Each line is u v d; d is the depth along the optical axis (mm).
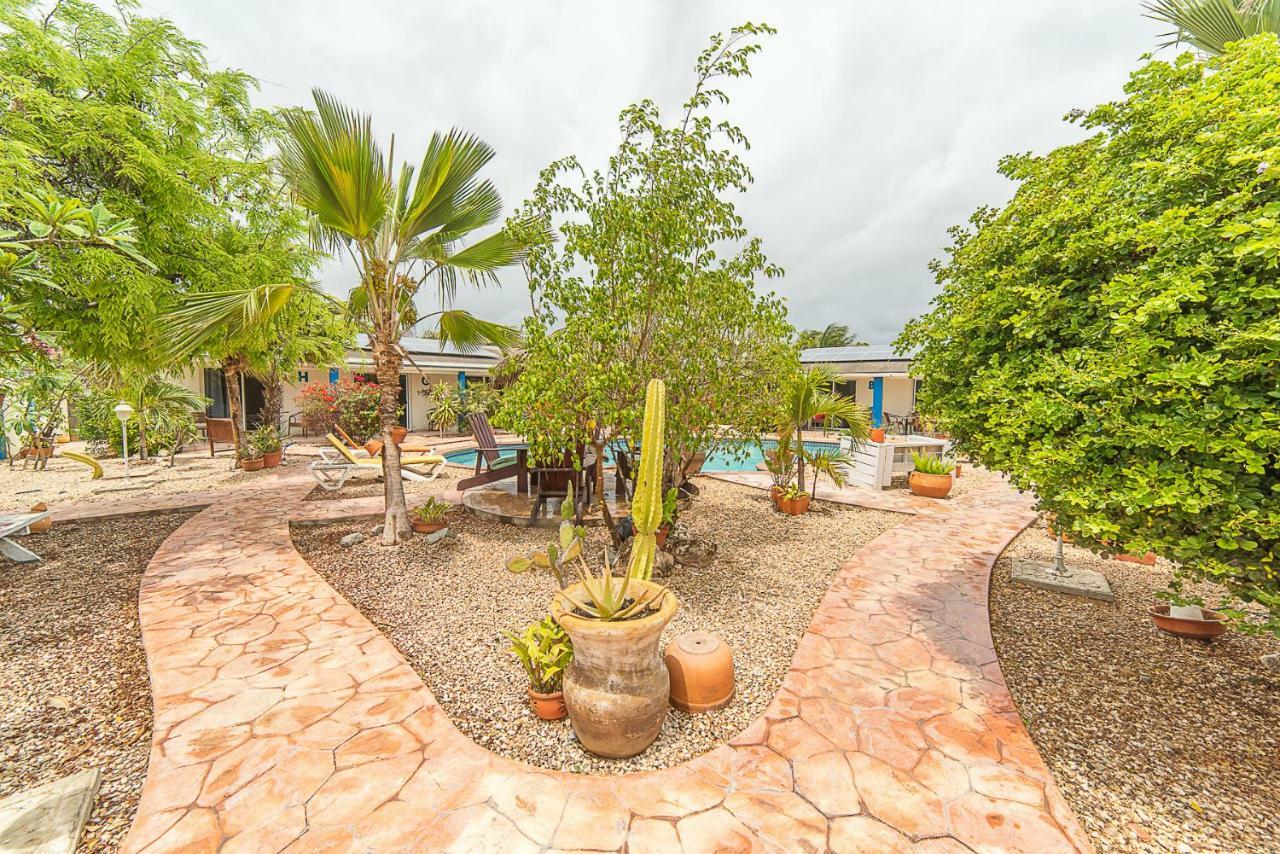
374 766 2275
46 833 1917
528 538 5992
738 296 4523
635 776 2252
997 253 3258
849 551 5730
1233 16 4898
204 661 3176
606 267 4105
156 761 2287
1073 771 2320
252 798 2082
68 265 4602
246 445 11039
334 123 4570
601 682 2348
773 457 7898
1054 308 2664
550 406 4113
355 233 5250
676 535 5199
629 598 2756
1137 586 4676
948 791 2156
